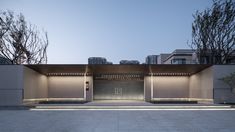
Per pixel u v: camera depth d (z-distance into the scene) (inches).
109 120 581.6
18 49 1758.1
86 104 980.6
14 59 1754.4
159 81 1309.1
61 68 1164.5
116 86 1384.1
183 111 796.6
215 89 1023.0
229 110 833.5
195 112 765.3
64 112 773.3
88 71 1263.5
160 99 1300.4
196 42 1664.6
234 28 1567.4
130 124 520.7
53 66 1107.3
